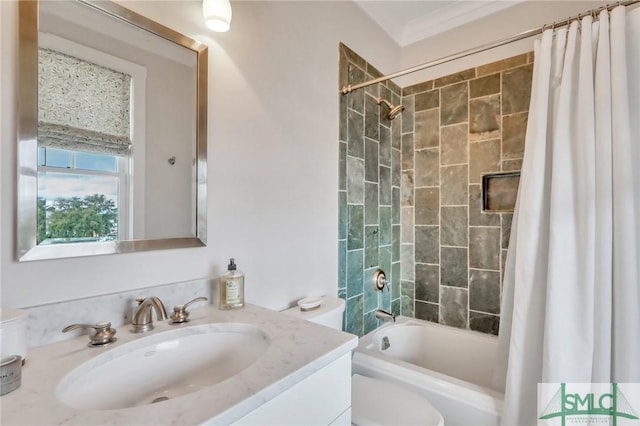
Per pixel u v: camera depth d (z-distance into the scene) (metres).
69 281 0.80
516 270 1.29
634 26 1.20
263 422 0.57
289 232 1.43
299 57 1.49
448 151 2.15
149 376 0.78
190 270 1.05
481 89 2.03
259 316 0.96
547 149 1.30
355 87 1.75
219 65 1.14
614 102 1.16
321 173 1.62
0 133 0.71
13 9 0.72
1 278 0.70
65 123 0.80
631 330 1.09
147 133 0.95
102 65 0.86
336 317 1.42
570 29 1.27
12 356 0.59
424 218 2.25
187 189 1.05
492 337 1.89
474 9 2.03
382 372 1.49
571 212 1.18
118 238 0.89
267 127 1.33
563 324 1.14
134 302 0.90
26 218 0.73
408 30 2.28
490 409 1.23
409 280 2.31
